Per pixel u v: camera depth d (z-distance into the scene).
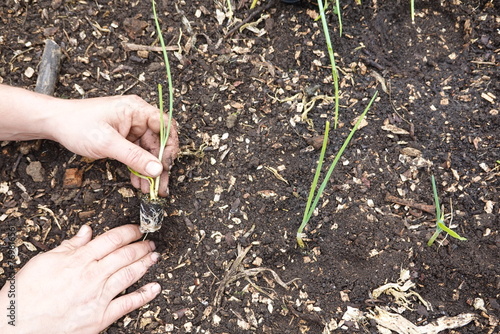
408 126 0.82
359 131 0.82
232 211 0.79
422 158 0.80
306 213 0.72
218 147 0.82
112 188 0.81
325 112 0.83
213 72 0.86
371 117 0.83
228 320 0.74
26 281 0.71
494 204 0.77
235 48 0.88
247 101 0.85
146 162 0.71
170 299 0.75
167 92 0.85
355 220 0.77
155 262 0.77
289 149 0.81
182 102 0.84
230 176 0.81
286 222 0.78
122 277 0.74
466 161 0.80
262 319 0.74
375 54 0.87
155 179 0.74
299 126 0.82
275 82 0.86
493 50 0.87
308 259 0.76
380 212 0.77
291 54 0.87
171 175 0.81
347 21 0.89
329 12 0.89
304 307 0.74
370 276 0.75
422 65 0.87
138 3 0.90
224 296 0.75
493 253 0.75
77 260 0.73
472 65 0.86
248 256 0.77
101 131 0.72
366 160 0.80
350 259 0.76
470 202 0.77
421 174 0.79
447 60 0.87
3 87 0.74
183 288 0.75
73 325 0.71
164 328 0.74
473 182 0.79
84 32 0.88
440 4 0.90
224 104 0.84
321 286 0.75
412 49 0.88
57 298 0.71
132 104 0.74
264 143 0.82
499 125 0.82
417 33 0.89
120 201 0.80
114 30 0.88
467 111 0.83
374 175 0.79
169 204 0.79
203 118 0.84
